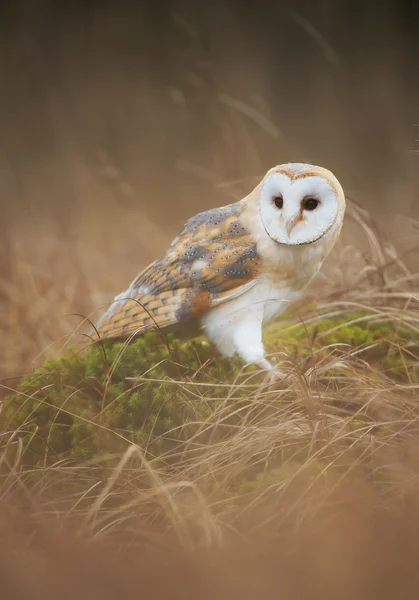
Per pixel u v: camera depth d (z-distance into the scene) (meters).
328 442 10.95
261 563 10.80
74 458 10.98
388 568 10.77
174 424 11.00
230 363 11.09
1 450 11.02
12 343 11.45
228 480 10.94
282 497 10.90
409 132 17.31
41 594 10.77
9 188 15.21
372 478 10.92
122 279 11.87
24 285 11.64
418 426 11.00
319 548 10.80
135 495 10.93
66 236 12.88
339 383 11.09
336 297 11.34
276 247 11.05
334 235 11.05
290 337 11.24
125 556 10.84
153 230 13.04
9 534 10.87
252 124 16.67
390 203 13.93
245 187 11.91
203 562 10.80
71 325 11.55
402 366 11.13
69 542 10.85
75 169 15.20
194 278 11.06
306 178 11.02
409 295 11.20
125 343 11.05
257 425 10.98
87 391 11.06
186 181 15.38
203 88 15.39
